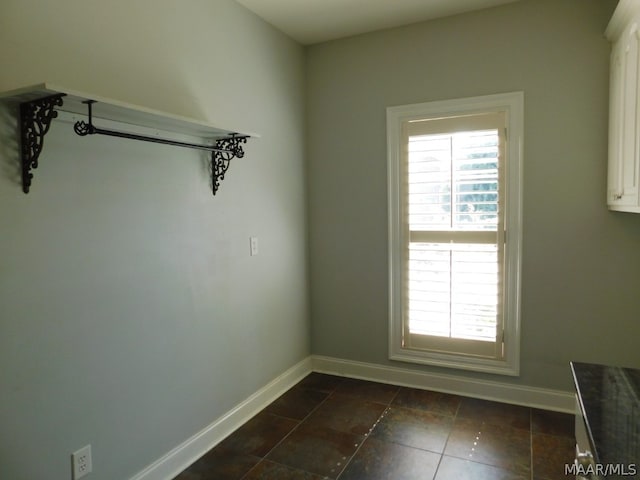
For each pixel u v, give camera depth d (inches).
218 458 94.3
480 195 116.6
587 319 109.0
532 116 110.3
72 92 56.6
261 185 116.5
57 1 66.6
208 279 98.4
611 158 98.7
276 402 120.6
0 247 59.5
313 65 135.7
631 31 80.3
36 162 61.5
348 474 87.8
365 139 130.2
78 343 70.2
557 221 109.9
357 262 134.6
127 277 78.6
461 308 121.3
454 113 118.1
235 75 105.7
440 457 92.7
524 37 109.7
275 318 124.1
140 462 82.3
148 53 82.3
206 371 98.4
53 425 66.9
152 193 83.5
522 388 116.3
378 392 125.8
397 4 109.6
